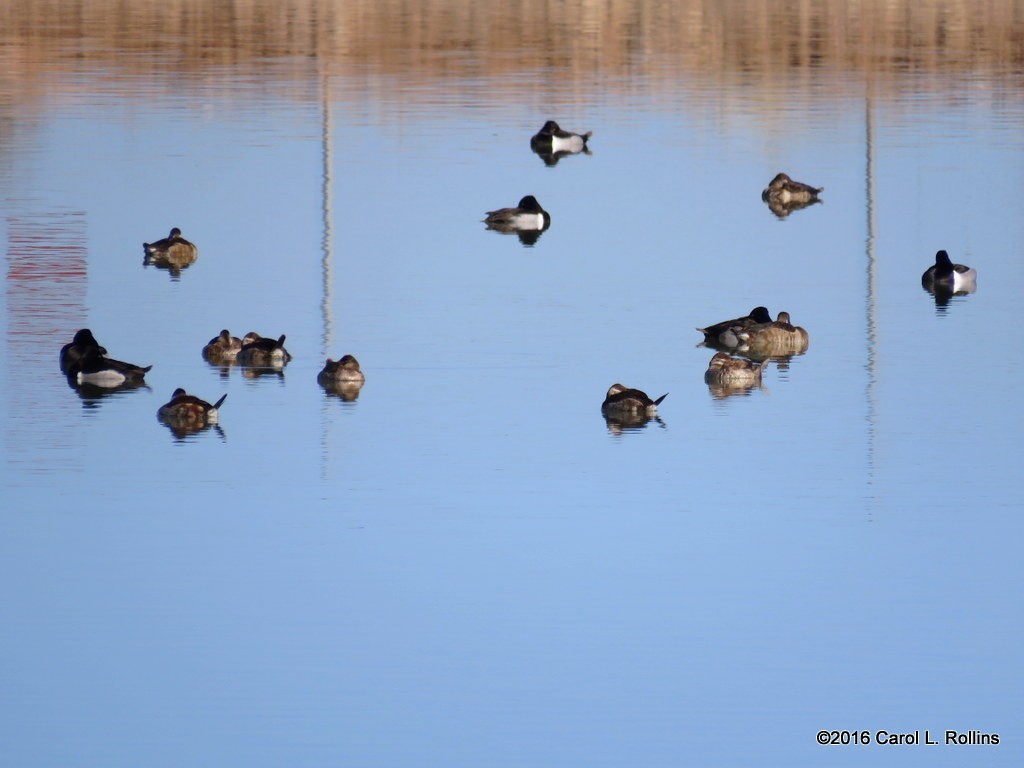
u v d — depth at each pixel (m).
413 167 59.47
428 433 31.77
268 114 69.44
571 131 67.69
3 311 40.75
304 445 31.08
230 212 51.72
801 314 41.38
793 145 64.25
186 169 57.72
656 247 48.38
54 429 32.09
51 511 27.58
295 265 45.62
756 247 48.47
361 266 45.69
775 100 74.88
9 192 53.78
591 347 37.84
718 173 59.19
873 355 37.72
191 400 32.41
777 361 37.47
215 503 27.94
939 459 30.30
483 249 48.03
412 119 69.44
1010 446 30.98
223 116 68.75
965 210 52.94
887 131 66.94
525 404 33.75
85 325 39.69
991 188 56.00
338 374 34.78
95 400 34.19
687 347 38.09
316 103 72.56
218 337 37.16
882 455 30.53
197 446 31.08
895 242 49.25
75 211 51.41
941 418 32.81
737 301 42.25
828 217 52.44
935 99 74.62
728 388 35.16
